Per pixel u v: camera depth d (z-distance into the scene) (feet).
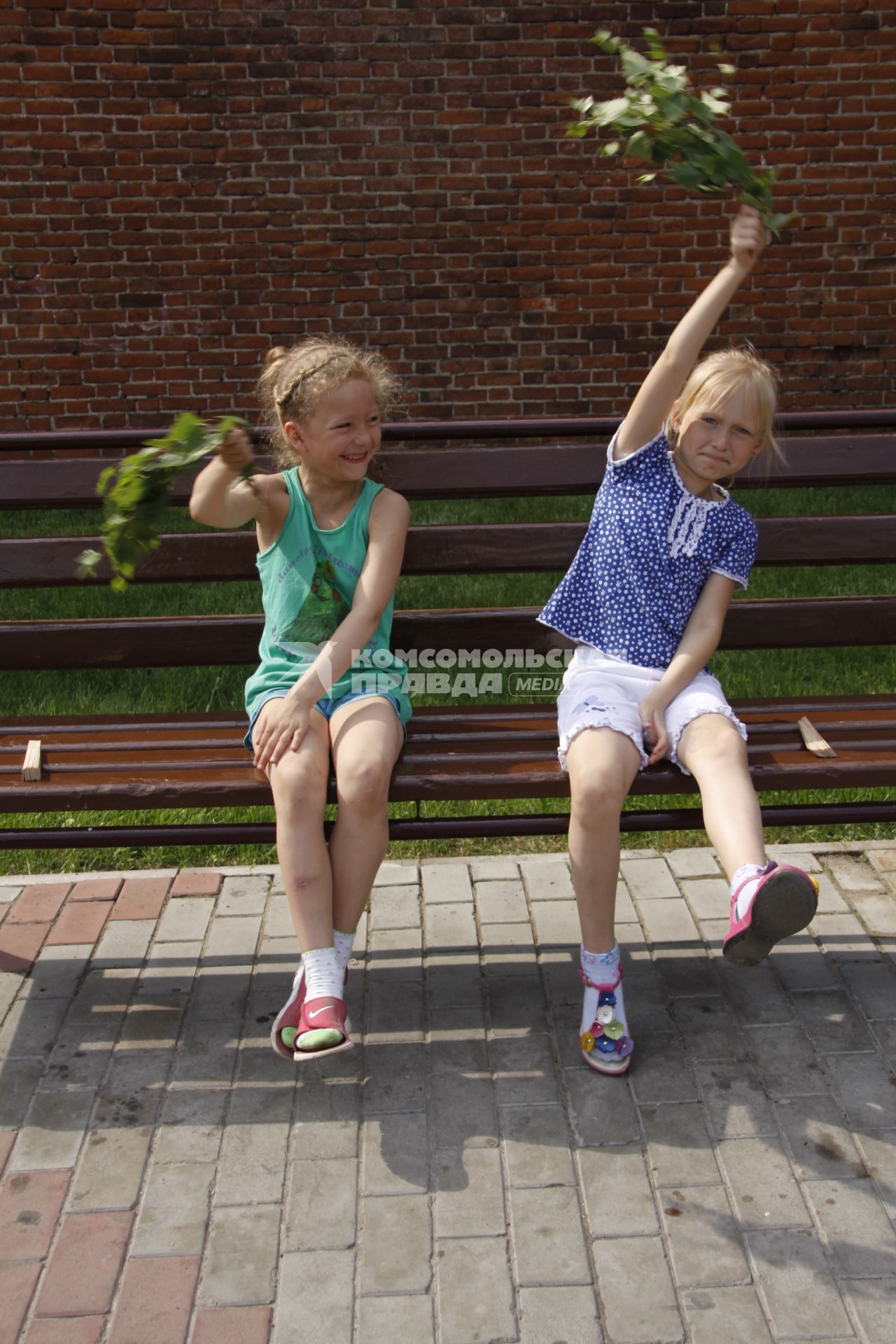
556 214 23.65
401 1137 7.26
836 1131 7.25
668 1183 6.85
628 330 24.23
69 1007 8.61
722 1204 6.69
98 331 23.86
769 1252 6.36
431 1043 8.14
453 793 7.66
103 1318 6.04
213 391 24.29
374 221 23.63
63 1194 6.85
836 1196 6.73
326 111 23.09
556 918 9.68
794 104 23.34
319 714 7.69
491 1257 6.36
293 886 7.14
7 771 7.86
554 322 24.17
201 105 22.95
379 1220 6.63
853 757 7.91
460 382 24.43
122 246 23.50
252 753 8.21
